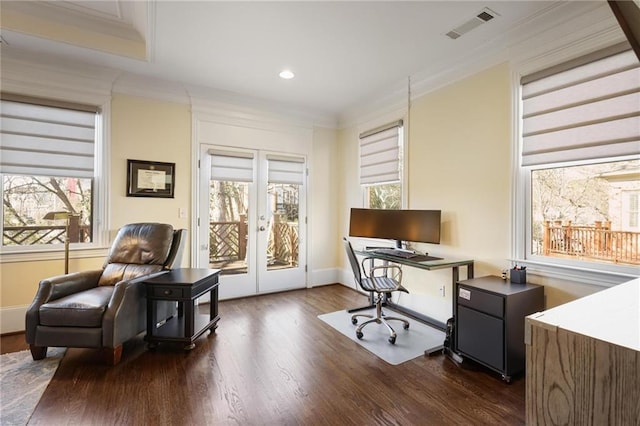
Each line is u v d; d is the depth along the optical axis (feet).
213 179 12.92
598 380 1.84
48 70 9.95
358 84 11.82
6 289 9.55
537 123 7.85
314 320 10.76
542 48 7.70
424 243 10.65
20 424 5.47
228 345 8.74
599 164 7.10
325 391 6.59
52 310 7.49
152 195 11.69
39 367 7.43
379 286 9.28
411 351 8.44
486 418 5.75
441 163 10.41
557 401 2.04
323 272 15.70
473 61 9.35
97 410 5.87
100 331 7.46
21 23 8.41
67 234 9.89
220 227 13.20
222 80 11.55
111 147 10.98
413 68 10.49
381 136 13.08
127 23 9.10
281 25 8.09
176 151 12.17
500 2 7.10
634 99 6.31
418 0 7.07
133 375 7.12
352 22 7.92
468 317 7.69
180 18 7.80
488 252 8.96
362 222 12.03
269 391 6.56
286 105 14.17
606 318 2.22
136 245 9.63
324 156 15.70
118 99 11.12
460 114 9.78
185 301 8.32
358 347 8.67
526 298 7.18
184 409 5.94
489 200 8.95
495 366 7.06
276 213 14.51
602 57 6.70
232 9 7.44
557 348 2.04
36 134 9.89
